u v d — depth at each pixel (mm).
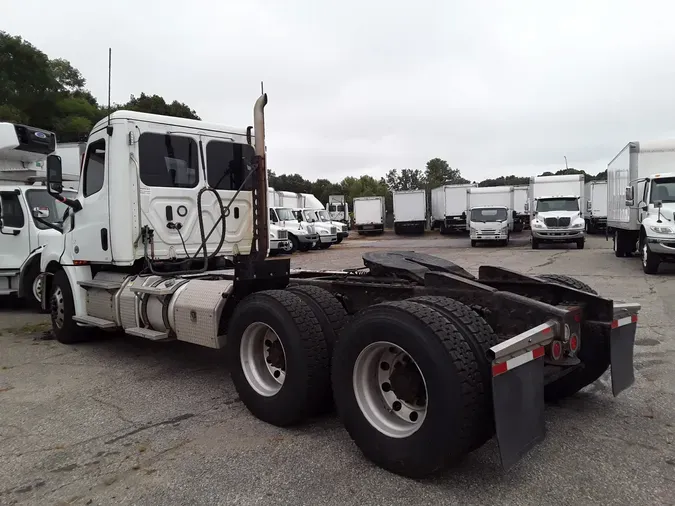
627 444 3537
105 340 7051
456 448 2807
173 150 5949
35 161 9977
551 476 3113
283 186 91250
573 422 3932
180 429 3984
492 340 2998
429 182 96500
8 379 5383
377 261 4703
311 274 5625
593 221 32688
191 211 6086
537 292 4215
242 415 4242
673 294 9641
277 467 3314
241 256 6090
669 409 4148
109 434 3926
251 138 6660
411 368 3172
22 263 9281
